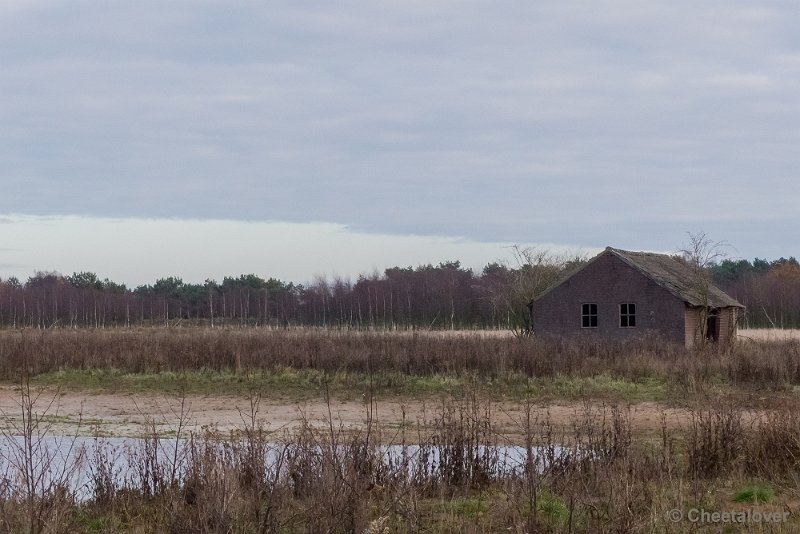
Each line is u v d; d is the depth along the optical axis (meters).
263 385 31.23
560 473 12.66
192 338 42.56
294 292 132.25
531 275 59.19
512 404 25.92
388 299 109.44
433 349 34.78
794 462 13.52
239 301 127.88
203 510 10.27
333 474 10.77
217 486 10.48
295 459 11.88
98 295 117.25
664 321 48.41
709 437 14.37
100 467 13.57
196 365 35.00
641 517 10.41
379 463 12.30
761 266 146.38
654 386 28.89
